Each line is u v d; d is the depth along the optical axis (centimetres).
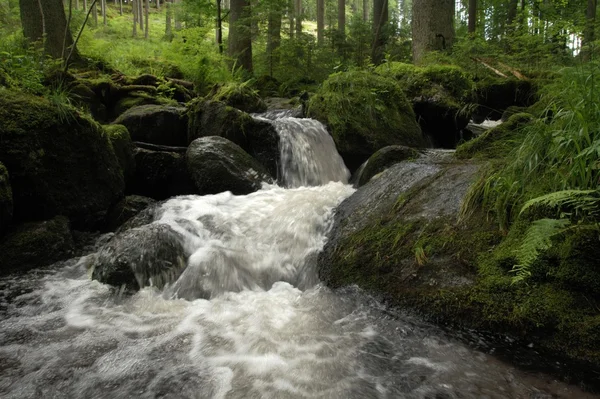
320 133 663
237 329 282
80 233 462
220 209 466
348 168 674
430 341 254
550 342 230
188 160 557
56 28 961
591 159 260
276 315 301
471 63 1006
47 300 327
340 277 337
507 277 260
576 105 293
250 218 444
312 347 257
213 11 1467
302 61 1424
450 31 1098
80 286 350
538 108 480
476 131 885
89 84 805
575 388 205
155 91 884
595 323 221
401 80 878
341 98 700
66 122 448
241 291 349
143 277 343
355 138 659
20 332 280
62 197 439
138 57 1273
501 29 1434
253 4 1492
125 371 236
